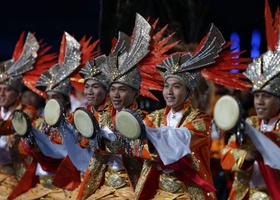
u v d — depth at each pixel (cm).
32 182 955
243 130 687
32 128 898
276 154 704
